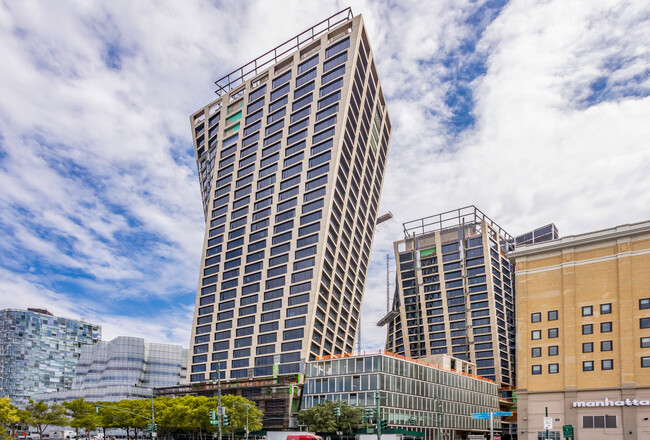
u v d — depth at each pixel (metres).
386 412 106.12
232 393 133.12
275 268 143.50
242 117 168.62
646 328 72.25
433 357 140.25
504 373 183.75
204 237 164.88
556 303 81.50
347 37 152.50
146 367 196.88
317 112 151.00
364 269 167.88
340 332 149.75
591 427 73.19
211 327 151.38
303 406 118.88
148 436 157.62
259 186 156.88
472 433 136.12
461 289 194.62
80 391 192.00
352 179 155.38
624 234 76.88
